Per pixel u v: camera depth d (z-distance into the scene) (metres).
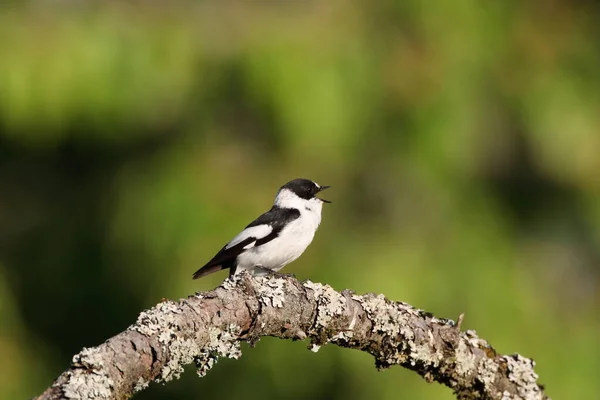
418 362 7.30
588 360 11.88
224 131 12.39
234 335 6.57
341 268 11.58
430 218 12.03
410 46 12.26
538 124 12.28
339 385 11.80
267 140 12.34
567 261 13.52
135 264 11.80
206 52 12.06
